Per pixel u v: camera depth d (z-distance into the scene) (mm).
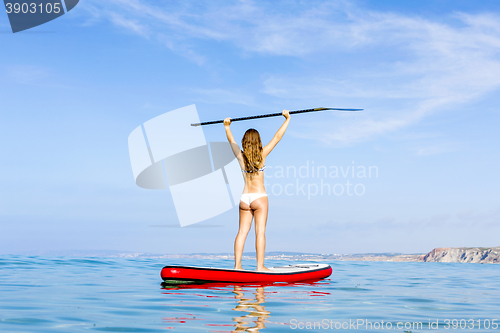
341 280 6129
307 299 3879
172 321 2811
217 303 3523
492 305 3984
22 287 4648
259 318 2930
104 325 2689
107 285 4891
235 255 5125
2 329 2562
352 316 3158
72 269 7262
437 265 12594
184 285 4695
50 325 2689
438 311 3557
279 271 5457
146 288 4555
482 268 11297
